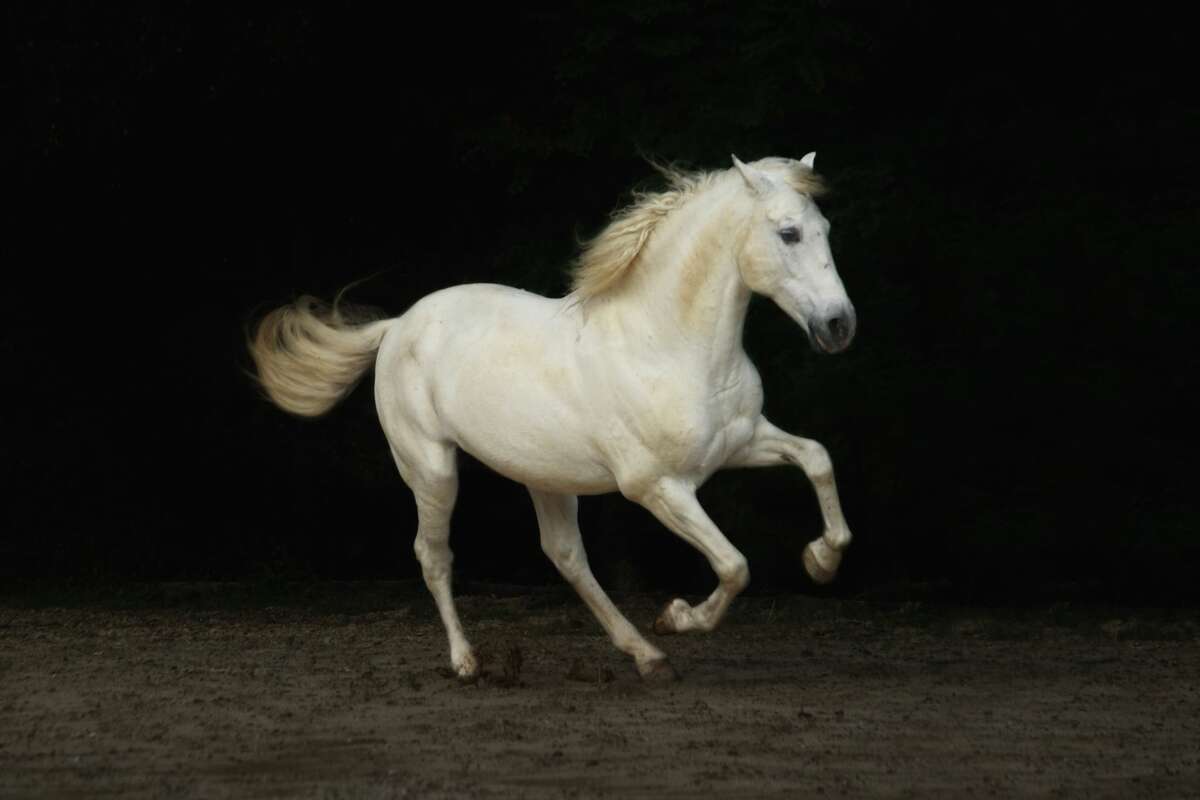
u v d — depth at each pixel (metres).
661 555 17.36
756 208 7.85
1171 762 6.71
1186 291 14.36
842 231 14.41
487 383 8.67
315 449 18.02
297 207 17.44
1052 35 15.82
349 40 15.96
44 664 10.27
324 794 6.25
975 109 15.78
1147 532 14.41
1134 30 15.79
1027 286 14.63
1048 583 15.19
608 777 6.49
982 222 15.04
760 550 15.41
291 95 16.31
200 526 18.27
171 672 9.83
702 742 7.16
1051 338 14.64
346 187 17.23
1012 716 7.84
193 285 18.09
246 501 18.53
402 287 17.34
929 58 15.89
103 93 15.48
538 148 15.11
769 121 14.56
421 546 9.48
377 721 7.88
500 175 16.34
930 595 15.23
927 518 15.19
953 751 6.95
